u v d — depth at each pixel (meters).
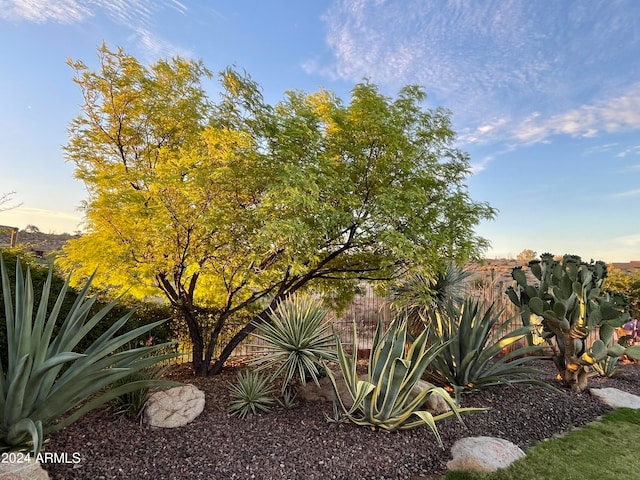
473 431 3.49
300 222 4.14
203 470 2.54
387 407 3.20
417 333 7.05
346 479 2.56
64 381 2.58
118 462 2.56
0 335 3.55
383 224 4.96
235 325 6.18
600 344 4.57
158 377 3.89
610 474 2.78
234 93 4.94
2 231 5.82
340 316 6.98
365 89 4.99
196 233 4.41
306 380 4.42
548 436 3.57
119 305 5.22
